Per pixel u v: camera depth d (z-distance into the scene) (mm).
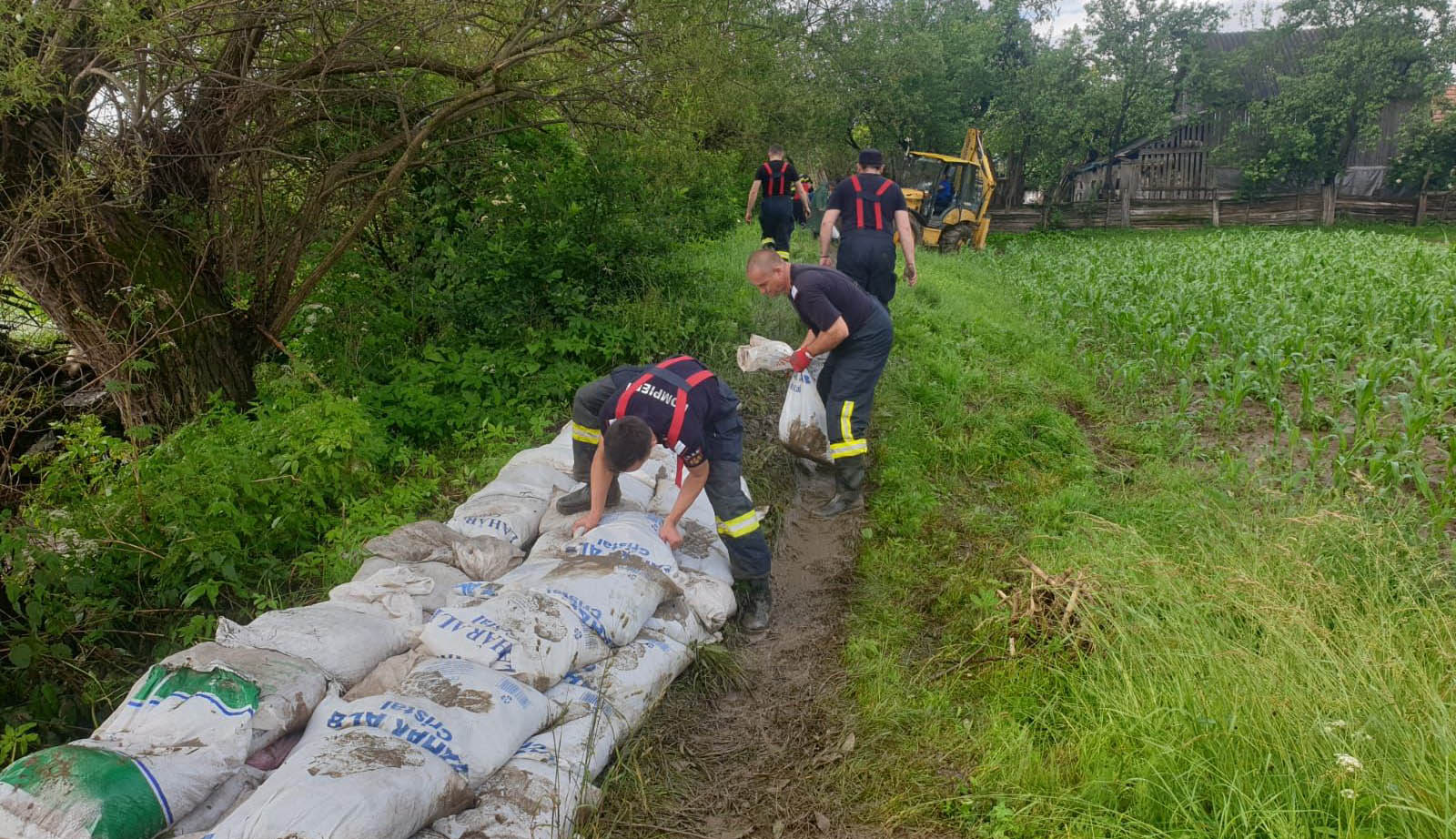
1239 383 6953
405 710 2906
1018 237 26797
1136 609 3930
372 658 3373
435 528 4344
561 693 3436
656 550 4152
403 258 7902
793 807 3293
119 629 4191
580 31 6211
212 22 5461
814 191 19266
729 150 9031
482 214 7980
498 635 3309
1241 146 29078
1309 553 4336
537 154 8250
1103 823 2914
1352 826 2643
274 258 6566
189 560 4301
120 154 5258
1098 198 30781
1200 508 4996
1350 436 6500
